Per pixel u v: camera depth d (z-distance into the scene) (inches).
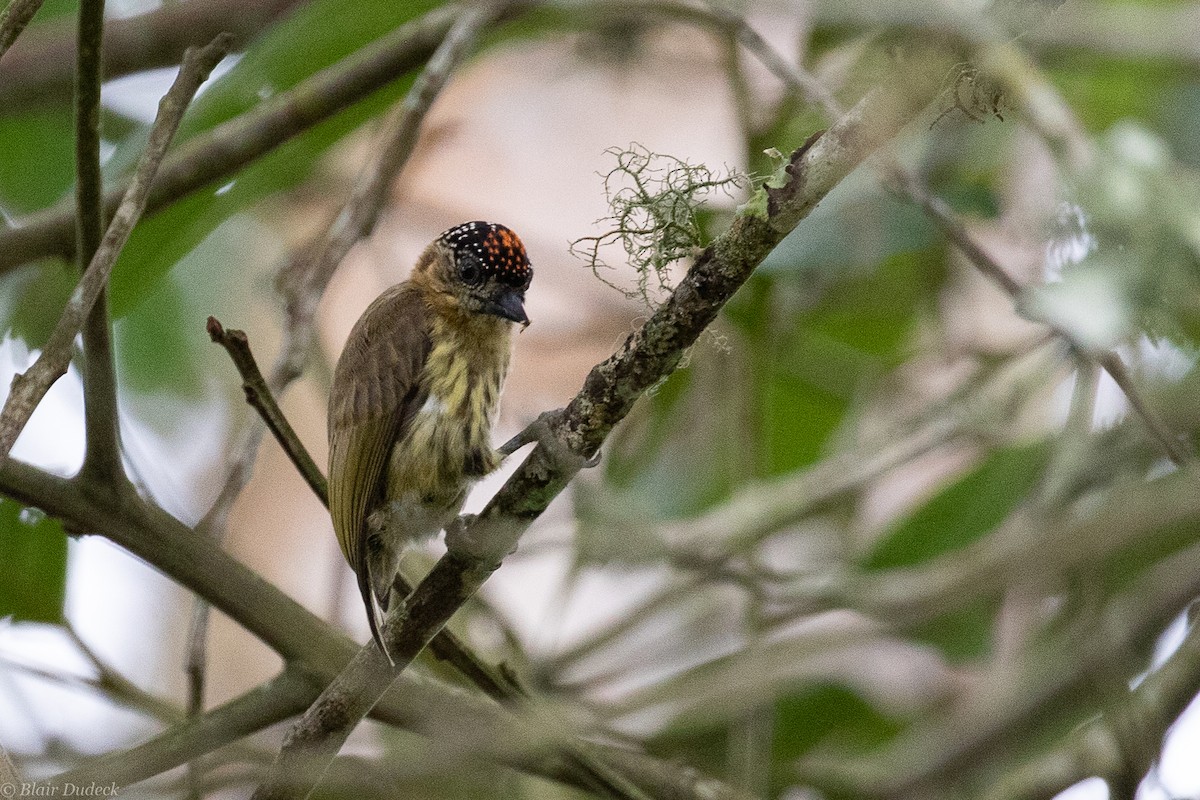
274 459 647.8
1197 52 428.5
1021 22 247.4
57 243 374.6
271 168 427.2
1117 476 354.9
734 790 332.8
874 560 454.9
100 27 257.0
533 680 412.5
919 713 464.1
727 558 401.4
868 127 230.5
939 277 492.1
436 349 353.4
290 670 306.5
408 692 313.9
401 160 374.0
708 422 490.3
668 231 267.1
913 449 433.1
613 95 640.4
